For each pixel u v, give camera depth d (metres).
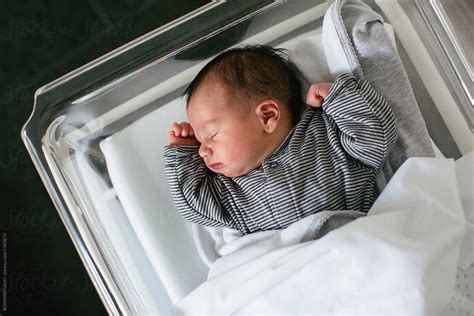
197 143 1.12
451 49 1.15
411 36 1.18
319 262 0.89
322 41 1.12
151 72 1.16
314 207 1.00
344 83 0.97
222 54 1.05
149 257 1.11
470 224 0.94
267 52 1.06
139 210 1.13
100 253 1.05
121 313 1.02
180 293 1.09
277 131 1.04
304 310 0.92
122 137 1.16
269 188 1.02
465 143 1.12
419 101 1.15
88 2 1.63
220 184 1.08
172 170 1.08
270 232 1.02
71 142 1.13
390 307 0.87
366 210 1.02
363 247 0.86
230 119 1.01
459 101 1.14
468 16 1.13
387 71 1.06
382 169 1.05
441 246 0.87
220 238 1.12
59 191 1.06
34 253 1.51
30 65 1.60
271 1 1.18
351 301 0.90
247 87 1.02
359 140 0.97
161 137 1.18
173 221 1.14
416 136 1.05
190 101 1.04
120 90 1.16
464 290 0.94
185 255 1.12
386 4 1.20
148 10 1.63
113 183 1.15
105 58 1.16
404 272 0.85
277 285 0.93
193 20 1.17
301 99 1.10
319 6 1.20
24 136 1.09
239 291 0.95
